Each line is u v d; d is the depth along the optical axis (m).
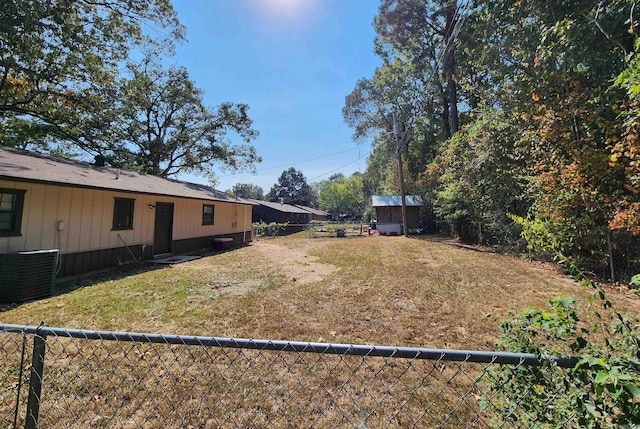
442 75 15.84
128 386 2.55
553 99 6.23
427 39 18.36
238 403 2.38
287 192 66.69
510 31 6.82
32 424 1.57
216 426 2.13
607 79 5.68
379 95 23.77
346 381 2.54
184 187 12.66
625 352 1.31
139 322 4.11
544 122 6.20
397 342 3.51
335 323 4.13
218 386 2.58
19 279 4.89
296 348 1.41
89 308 4.64
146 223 9.31
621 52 5.38
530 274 7.24
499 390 1.52
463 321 4.19
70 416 2.18
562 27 5.26
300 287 6.12
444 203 14.91
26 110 11.69
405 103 22.36
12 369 2.69
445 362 3.01
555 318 1.42
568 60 5.86
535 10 6.02
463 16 7.65
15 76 10.18
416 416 2.25
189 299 5.21
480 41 7.75
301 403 2.39
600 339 3.32
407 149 24.20
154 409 2.29
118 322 4.10
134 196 8.81
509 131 8.56
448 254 10.60
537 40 6.22
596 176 5.54
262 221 28.44
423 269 7.97
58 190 6.55
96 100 12.23
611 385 1.03
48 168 6.76
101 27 10.67
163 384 2.60
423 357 1.34
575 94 5.77
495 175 9.88
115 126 15.02
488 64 7.69
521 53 6.56
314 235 22.34
